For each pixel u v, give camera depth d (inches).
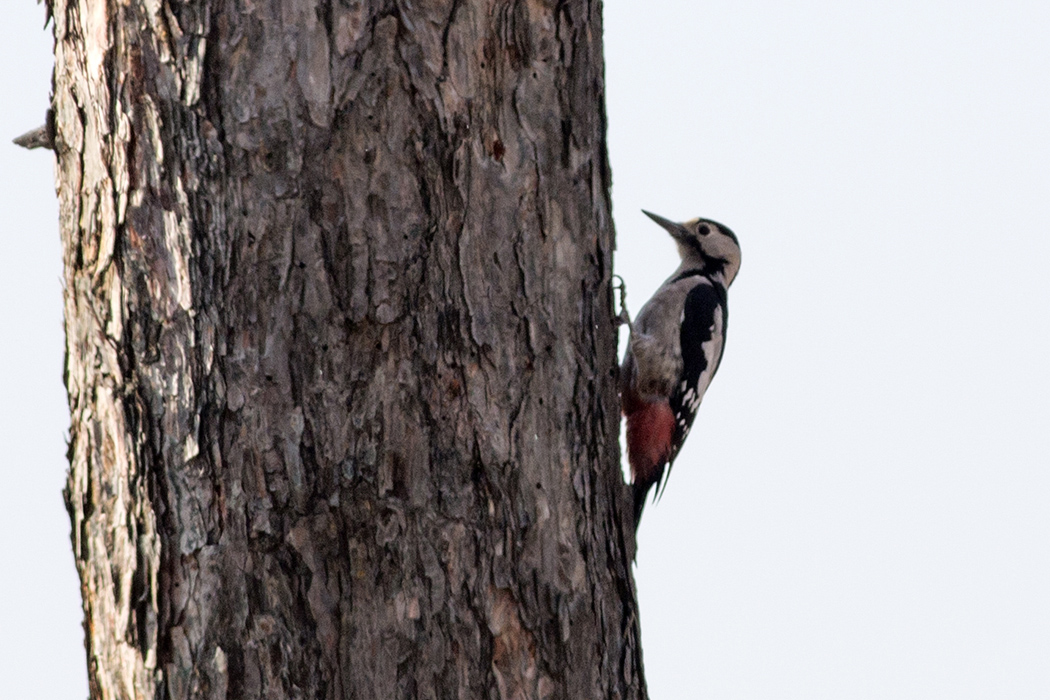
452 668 252.4
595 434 286.8
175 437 248.1
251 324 245.4
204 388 246.4
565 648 269.0
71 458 266.1
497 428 261.1
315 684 243.9
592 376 285.3
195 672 245.0
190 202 246.4
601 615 281.6
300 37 245.1
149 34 247.6
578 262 281.6
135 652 250.5
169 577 248.1
